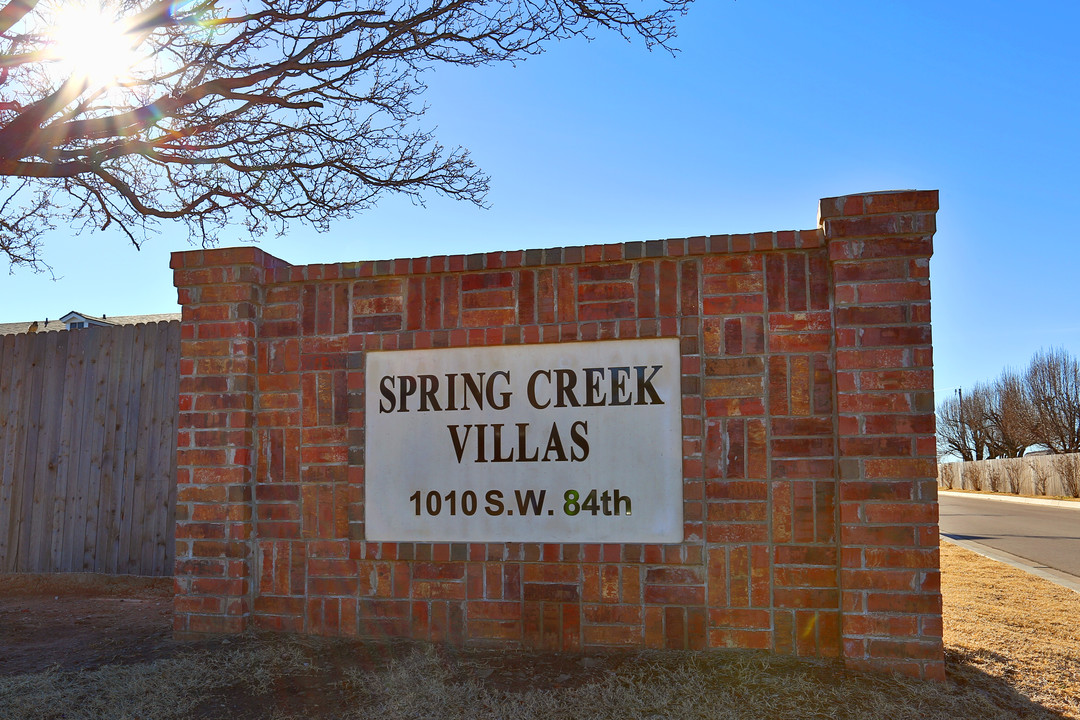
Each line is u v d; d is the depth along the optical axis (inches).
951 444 2527.1
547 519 199.2
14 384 334.0
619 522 195.5
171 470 311.9
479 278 208.4
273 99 313.7
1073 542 574.9
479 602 201.2
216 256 219.3
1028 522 808.9
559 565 197.6
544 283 204.4
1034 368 1926.7
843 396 182.1
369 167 359.6
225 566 212.5
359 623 207.6
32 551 323.3
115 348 325.1
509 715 160.2
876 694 165.6
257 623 213.5
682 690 169.2
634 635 192.4
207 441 216.4
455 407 206.8
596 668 184.1
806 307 190.7
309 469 214.4
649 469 195.2
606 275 201.0
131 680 181.2
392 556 205.2
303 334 218.1
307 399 216.2
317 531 212.4
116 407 321.7
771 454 189.0
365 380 212.2
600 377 199.8
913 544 177.2
